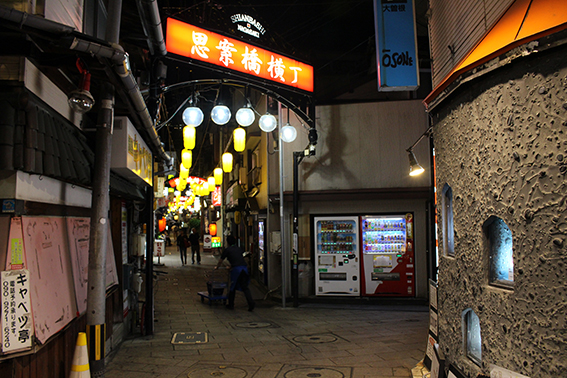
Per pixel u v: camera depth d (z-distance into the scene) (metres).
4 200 3.50
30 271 3.64
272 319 10.35
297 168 12.41
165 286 15.98
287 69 9.98
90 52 3.85
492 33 3.61
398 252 12.38
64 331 4.43
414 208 12.43
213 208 37.06
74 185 5.03
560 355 2.72
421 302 12.05
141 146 7.76
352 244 12.49
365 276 12.37
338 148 12.79
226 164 14.41
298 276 12.61
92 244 4.42
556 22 2.79
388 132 12.71
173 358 7.00
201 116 8.12
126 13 5.58
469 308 3.97
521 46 3.04
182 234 23.97
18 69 3.74
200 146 35.72
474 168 3.85
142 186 9.12
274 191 13.23
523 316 3.05
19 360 3.49
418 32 13.41
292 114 13.02
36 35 3.66
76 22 5.13
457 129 4.25
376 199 12.37
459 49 4.64
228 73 8.67
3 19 3.43
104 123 4.66
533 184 3.00
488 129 3.59
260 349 7.59
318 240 12.60
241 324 9.77
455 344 4.31
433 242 11.73
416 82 6.86
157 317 10.53
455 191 4.31
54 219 4.48
